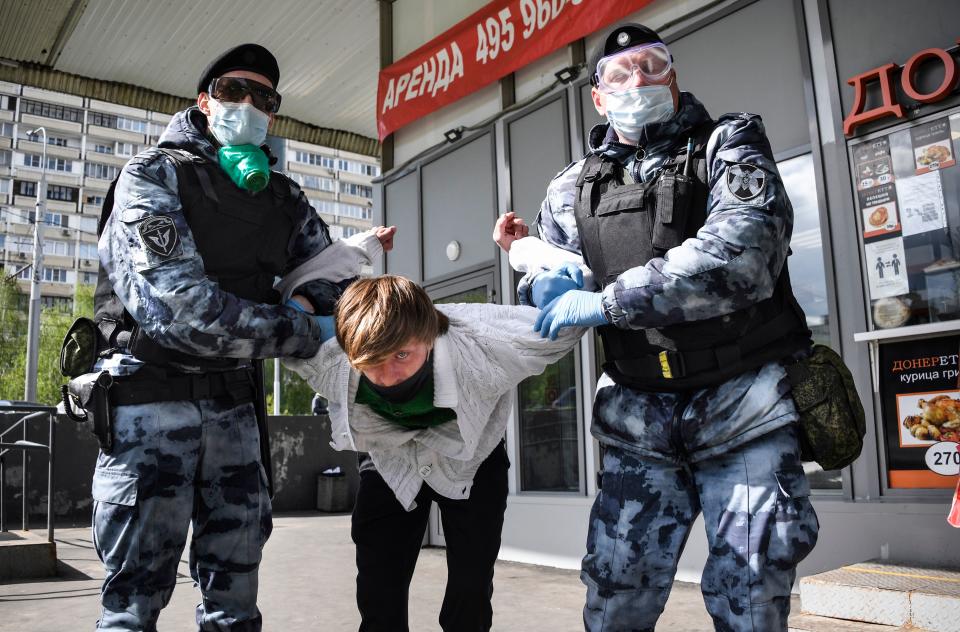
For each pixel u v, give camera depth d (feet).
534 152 15.96
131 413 5.55
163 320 5.01
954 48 10.09
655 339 5.10
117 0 19.22
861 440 4.94
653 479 5.24
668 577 5.29
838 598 8.63
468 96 17.99
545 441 15.74
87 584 14.26
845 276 11.08
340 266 6.16
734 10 12.54
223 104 5.78
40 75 22.12
